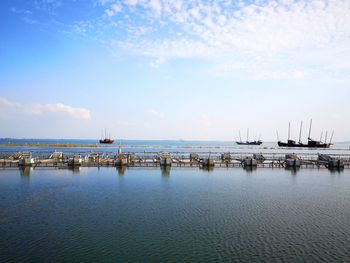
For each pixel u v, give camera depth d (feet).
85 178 125.70
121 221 67.21
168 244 54.65
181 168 163.43
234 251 52.01
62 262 47.37
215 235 59.41
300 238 58.39
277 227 64.59
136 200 86.84
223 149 539.70
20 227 62.75
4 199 86.63
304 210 78.43
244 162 174.19
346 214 75.10
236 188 107.45
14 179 121.60
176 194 95.76
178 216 71.46
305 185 115.85
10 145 543.39
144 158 190.60
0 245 53.57
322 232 61.77
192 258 49.14
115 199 87.76
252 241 56.54
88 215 71.46
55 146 549.54
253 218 70.79
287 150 501.15
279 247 53.98
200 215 72.54
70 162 159.74
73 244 54.24
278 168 171.32
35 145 547.08
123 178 126.82
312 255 50.80
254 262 48.03
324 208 80.74
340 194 99.04
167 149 542.98
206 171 153.58
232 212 75.56
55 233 59.52
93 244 54.34
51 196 90.99
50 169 152.87
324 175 145.28
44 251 51.24
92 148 533.14
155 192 98.37
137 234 59.47
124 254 50.39
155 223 66.13
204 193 97.96
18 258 48.55
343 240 57.57
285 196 95.25
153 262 47.57
